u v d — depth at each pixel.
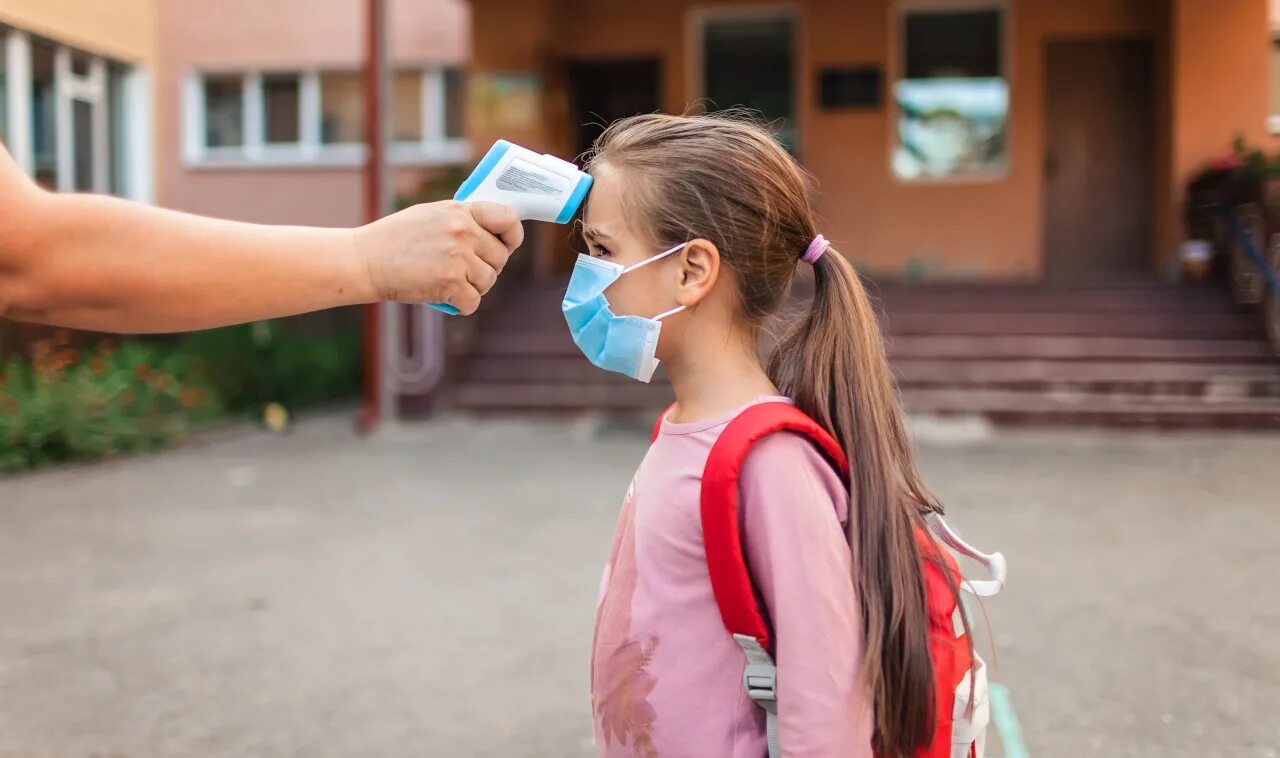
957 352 9.13
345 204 13.22
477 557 4.83
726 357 1.39
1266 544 4.84
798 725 1.19
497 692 3.24
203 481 6.88
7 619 3.98
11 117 9.91
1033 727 2.89
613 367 1.43
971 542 4.93
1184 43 10.62
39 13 10.04
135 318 1.22
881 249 11.98
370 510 5.88
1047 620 3.80
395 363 9.25
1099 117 11.71
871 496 1.33
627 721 1.33
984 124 11.81
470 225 1.30
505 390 9.45
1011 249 11.76
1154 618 3.81
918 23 11.87
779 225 1.37
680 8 12.24
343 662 3.50
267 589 4.36
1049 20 11.56
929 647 1.28
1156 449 7.52
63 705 3.15
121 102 11.70
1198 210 10.42
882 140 11.89
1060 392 8.73
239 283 1.22
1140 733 2.85
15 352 8.80
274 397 10.48
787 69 12.19
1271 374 8.64
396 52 13.02
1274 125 10.76
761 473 1.26
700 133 1.39
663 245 1.35
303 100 13.37
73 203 1.18
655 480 1.37
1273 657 3.41
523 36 11.66
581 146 12.78
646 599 1.33
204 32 13.27
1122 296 9.70
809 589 1.21
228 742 2.90
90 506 6.11
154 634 3.80
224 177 13.33
